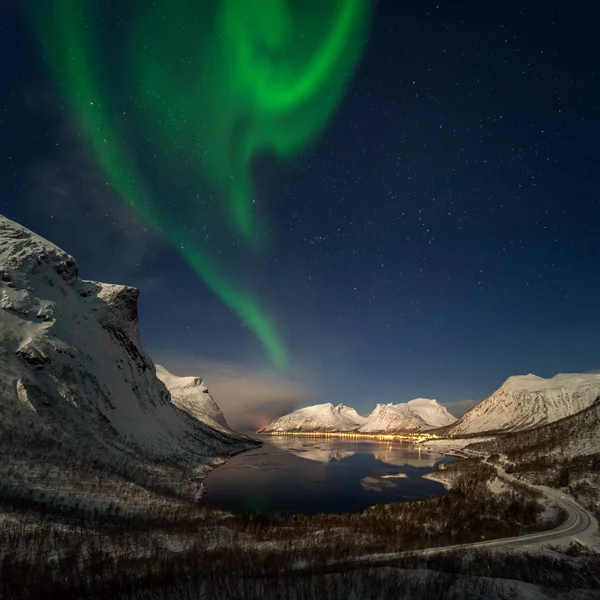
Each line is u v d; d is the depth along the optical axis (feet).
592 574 125.29
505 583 106.22
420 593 95.91
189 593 96.27
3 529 138.31
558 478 297.12
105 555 130.93
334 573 112.88
